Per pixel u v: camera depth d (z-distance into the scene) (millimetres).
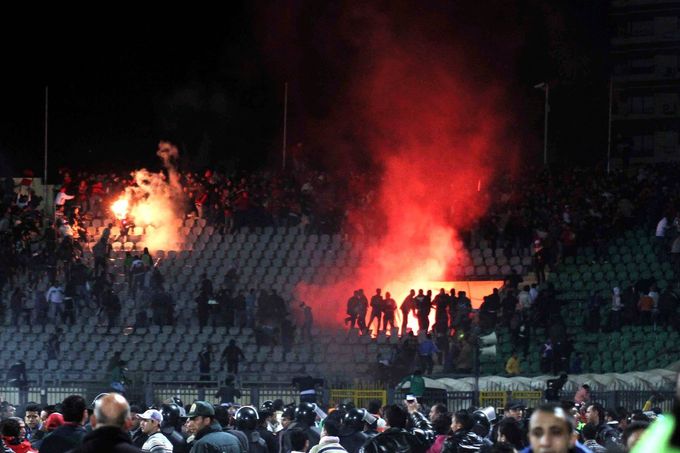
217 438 35344
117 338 123375
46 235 134000
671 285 118750
